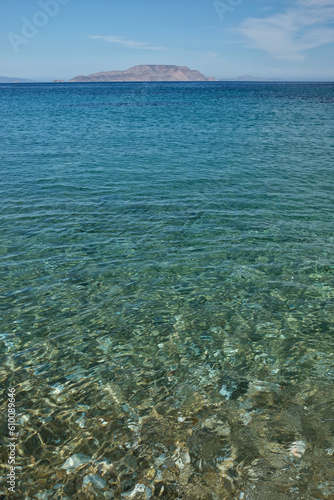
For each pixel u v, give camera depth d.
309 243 9.98
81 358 5.77
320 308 7.09
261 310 7.04
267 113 45.78
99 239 10.20
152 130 31.03
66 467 3.99
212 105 59.09
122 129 31.53
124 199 13.50
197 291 7.70
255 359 5.74
